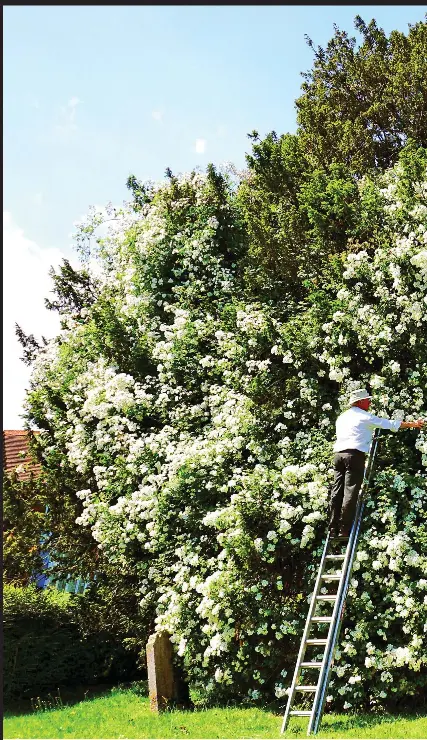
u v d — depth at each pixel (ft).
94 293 56.95
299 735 22.22
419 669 25.63
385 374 30.81
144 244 44.19
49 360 46.09
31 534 40.98
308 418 32.50
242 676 29.37
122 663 39.91
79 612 37.99
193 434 35.50
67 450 40.93
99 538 34.63
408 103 53.67
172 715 27.78
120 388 37.24
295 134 57.77
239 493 29.86
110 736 24.88
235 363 34.99
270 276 39.40
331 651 23.98
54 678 37.35
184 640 29.60
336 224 37.17
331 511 27.71
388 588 26.61
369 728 22.66
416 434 29.32
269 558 28.96
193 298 41.39
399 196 34.22
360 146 53.83
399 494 27.99
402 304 30.68
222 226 43.78
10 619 36.47
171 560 33.37
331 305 32.86
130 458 34.45
